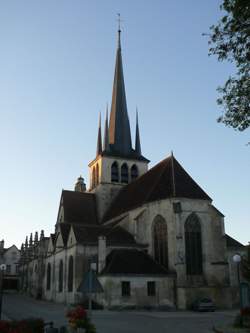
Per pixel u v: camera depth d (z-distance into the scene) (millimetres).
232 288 46594
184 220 43625
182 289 40125
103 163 64938
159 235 44969
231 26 15438
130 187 59219
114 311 36750
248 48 15664
